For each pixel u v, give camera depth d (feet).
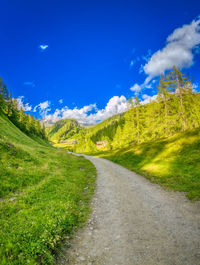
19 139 140.56
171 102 140.77
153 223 27.32
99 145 521.65
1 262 16.15
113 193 45.52
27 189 37.14
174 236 23.11
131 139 191.31
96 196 43.29
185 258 18.58
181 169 61.41
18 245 18.61
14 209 27.55
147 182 56.24
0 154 49.55
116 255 19.62
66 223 26.22
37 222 23.76
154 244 21.45
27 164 54.34
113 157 142.51
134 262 18.26
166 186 48.57
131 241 22.39
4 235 20.17
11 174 41.32
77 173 69.77
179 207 33.40
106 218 30.04
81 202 38.27
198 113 121.80
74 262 18.48
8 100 256.73
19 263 16.44
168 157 83.87
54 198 35.35
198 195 38.01
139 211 32.58
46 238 20.67
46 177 49.42
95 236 24.03
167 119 136.87
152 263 17.98
